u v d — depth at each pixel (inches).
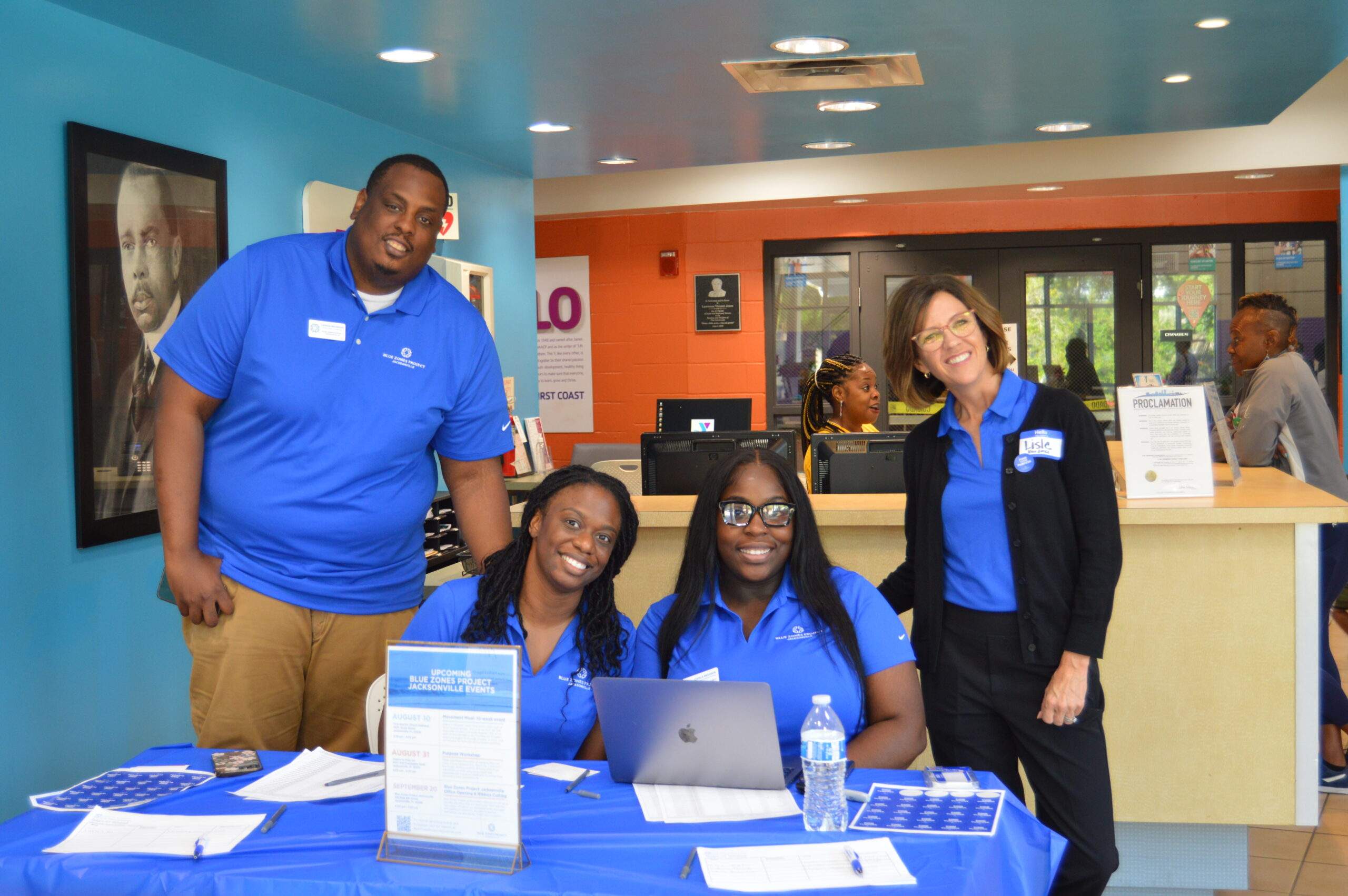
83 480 125.2
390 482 103.0
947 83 168.2
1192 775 125.5
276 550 99.7
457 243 210.8
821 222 336.5
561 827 67.5
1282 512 120.3
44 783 121.9
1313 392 170.6
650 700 72.6
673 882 59.4
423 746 63.4
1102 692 96.4
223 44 140.3
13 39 117.6
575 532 85.2
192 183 142.6
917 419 336.5
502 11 129.6
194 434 98.5
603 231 346.3
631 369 348.2
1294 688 123.5
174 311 139.6
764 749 71.8
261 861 63.2
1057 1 131.0
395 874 61.3
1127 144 284.7
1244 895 129.9
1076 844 95.2
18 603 118.7
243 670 99.0
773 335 342.0
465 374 106.1
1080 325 328.8
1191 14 137.3
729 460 88.1
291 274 98.8
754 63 154.5
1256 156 276.7
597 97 171.0
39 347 121.1
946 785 72.9
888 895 57.7
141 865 62.9
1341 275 290.0
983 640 96.8
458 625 90.2
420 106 175.0
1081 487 92.7
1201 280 322.0
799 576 87.0
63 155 124.0
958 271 332.5
